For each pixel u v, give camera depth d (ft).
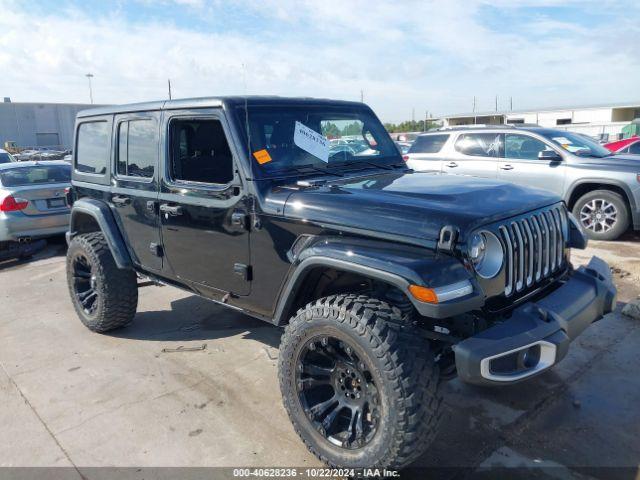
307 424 9.30
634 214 23.90
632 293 17.26
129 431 10.66
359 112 13.58
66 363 13.80
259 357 13.83
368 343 8.13
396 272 7.98
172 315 17.07
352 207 9.14
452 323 8.98
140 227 13.41
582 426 10.30
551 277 10.25
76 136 15.83
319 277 9.76
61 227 27.07
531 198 9.96
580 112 131.13
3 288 21.40
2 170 27.04
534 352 8.37
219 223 11.10
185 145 12.21
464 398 11.44
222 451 9.96
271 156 10.87
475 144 28.37
